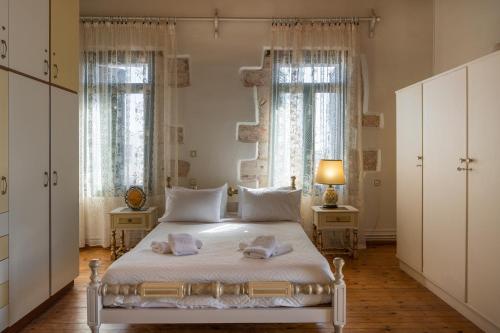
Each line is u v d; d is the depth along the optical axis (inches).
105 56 170.1
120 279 86.8
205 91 176.4
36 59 101.5
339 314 83.9
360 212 173.9
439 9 173.5
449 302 111.3
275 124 172.7
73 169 122.4
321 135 172.9
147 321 84.7
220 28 175.9
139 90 171.6
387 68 178.7
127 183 171.3
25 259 97.0
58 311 107.6
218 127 176.7
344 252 167.8
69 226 120.1
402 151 139.9
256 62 175.9
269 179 172.7
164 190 172.7
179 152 176.6
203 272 87.6
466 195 100.3
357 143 173.8
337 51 173.3
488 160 91.1
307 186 173.0
